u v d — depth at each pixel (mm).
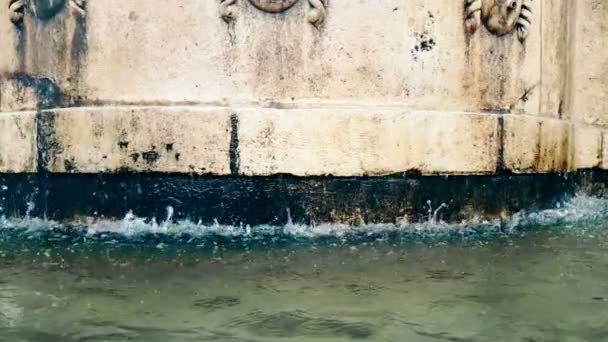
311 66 5062
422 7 5195
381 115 5062
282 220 5008
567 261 4410
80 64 5227
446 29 5258
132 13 5102
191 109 4961
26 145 5371
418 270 4137
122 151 5035
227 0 4996
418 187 5164
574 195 6730
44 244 4773
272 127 4957
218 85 5059
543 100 5969
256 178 4980
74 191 5219
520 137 5551
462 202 5309
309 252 4527
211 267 4152
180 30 5062
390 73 5152
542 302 3549
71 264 4227
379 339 3000
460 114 5238
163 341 2951
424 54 5211
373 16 5113
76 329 3094
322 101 5074
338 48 5086
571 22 6609
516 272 4129
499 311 3396
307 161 4984
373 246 4711
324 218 5031
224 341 2959
